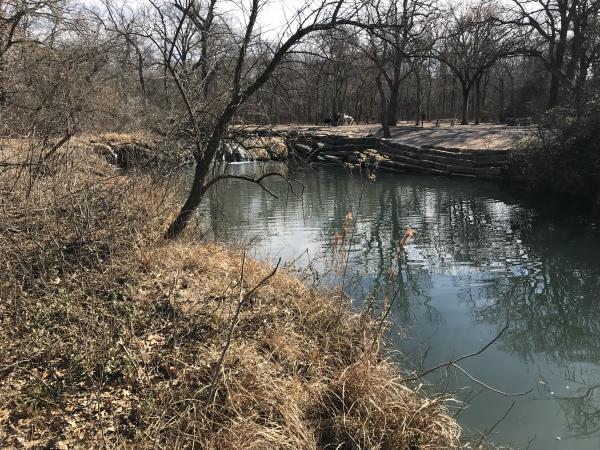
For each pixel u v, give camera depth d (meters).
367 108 56.78
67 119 6.98
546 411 5.09
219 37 7.42
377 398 4.24
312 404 4.14
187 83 7.61
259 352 4.60
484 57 26.70
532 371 5.93
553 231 12.55
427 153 23.88
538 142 17.61
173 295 5.08
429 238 12.39
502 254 10.88
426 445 3.98
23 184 5.98
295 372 4.48
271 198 17.44
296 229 12.79
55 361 3.97
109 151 8.93
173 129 7.84
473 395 5.35
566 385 5.61
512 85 47.50
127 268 5.38
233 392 3.89
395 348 6.26
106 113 8.57
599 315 7.59
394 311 7.61
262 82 7.16
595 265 9.98
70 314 4.43
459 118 57.81
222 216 12.73
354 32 7.01
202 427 3.55
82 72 8.20
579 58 24.41
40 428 3.35
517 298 8.36
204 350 4.32
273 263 8.09
